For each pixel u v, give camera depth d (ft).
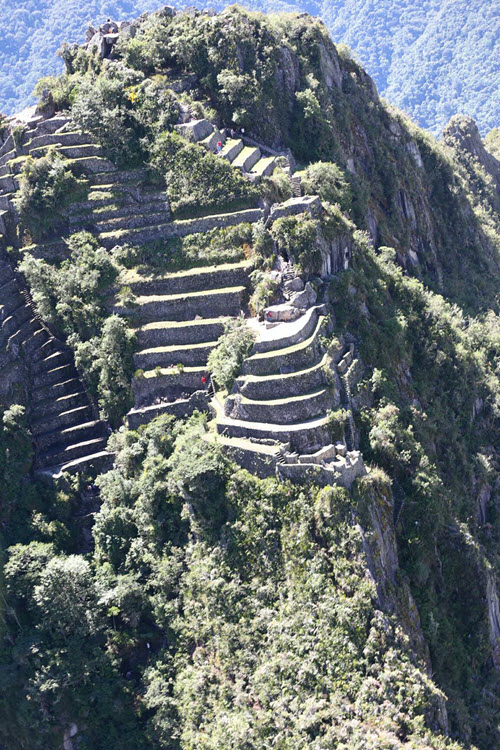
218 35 434.71
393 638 277.85
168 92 406.00
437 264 531.50
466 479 377.09
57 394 370.73
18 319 380.17
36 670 307.37
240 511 300.40
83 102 400.26
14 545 335.06
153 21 451.12
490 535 374.22
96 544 335.67
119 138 394.32
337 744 257.14
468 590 326.44
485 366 449.48
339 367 327.26
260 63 439.22
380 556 291.99
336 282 352.08
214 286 362.12
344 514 288.71
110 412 356.18
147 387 348.18
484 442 408.26
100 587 317.01
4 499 346.13
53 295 376.48
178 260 370.73
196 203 380.78
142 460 338.13
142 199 387.55
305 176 406.41
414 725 260.62
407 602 296.30
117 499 333.42
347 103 498.69
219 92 429.79
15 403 363.97
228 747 268.82
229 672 285.02
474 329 464.65
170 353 349.00
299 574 286.05
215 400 333.42
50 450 360.89
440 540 326.03
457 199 582.35
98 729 306.55
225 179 381.81
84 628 313.53
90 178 397.60
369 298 372.79
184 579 308.40
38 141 411.13
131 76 417.49
